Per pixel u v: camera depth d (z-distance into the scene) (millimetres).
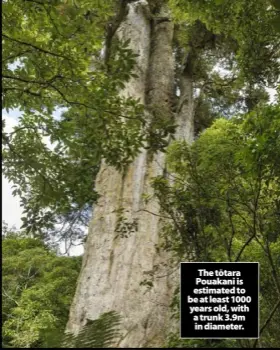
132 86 11508
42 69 4840
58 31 4551
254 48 8398
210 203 4531
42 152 5195
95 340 2723
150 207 8797
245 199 4352
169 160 5039
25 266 14570
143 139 5148
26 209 5348
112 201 9016
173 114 12539
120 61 4645
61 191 5043
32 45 4578
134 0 14453
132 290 7535
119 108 5066
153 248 8117
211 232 4637
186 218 4840
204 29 13727
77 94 4949
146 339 6812
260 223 4340
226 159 4434
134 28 13602
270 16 7297
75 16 4516
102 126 5113
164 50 13820
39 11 4543
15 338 10016
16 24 4730
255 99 12375
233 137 4586
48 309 11742
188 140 11773
